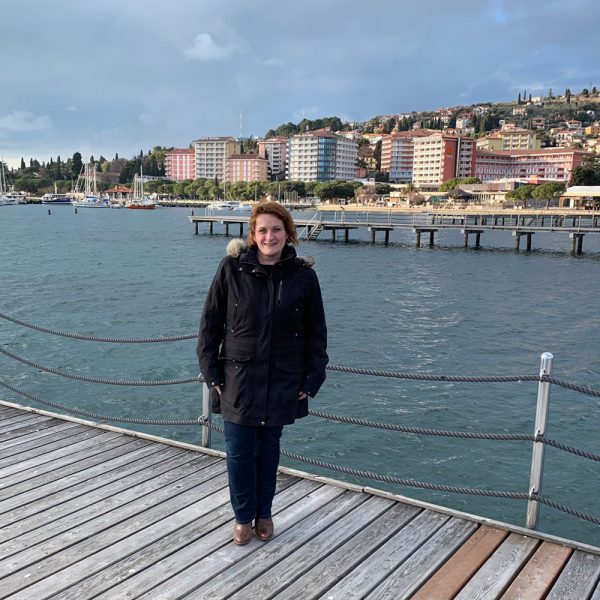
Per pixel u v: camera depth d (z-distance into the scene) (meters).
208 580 3.50
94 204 166.12
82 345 17.92
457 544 3.92
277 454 3.88
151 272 36.81
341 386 14.13
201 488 4.71
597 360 17.41
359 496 4.59
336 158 194.75
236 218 68.88
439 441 11.16
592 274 39.12
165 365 15.99
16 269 37.09
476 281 35.44
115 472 5.00
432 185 180.12
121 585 3.44
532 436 4.15
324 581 3.51
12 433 5.93
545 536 3.99
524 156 187.62
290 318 3.51
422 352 18.09
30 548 3.82
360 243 63.00
